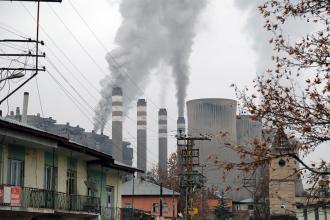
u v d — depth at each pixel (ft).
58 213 99.66
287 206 264.93
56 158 104.12
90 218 115.75
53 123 496.64
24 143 90.12
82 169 116.37
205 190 355.97
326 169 40.96
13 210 82.43
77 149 105.09
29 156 93.97
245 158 43.80
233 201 380.58
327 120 39.45
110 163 121.70
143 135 549.95
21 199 86.58
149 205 246.68
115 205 136.87
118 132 505.66
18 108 284.20
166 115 563.07
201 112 524.52
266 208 273.95
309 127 39.47
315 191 42.39
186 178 214.28
